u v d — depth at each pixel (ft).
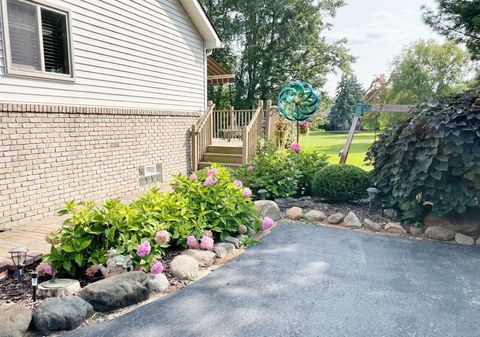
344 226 15.47
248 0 72.33
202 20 28.86
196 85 30.45
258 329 7.54
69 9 17.92
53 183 17.58
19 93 15.76
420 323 7.78
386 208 16.71
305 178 20.65
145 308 8.46
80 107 18.92
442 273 10.48
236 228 13.56
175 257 10.93
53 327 7.42
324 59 80.28
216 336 7.29
